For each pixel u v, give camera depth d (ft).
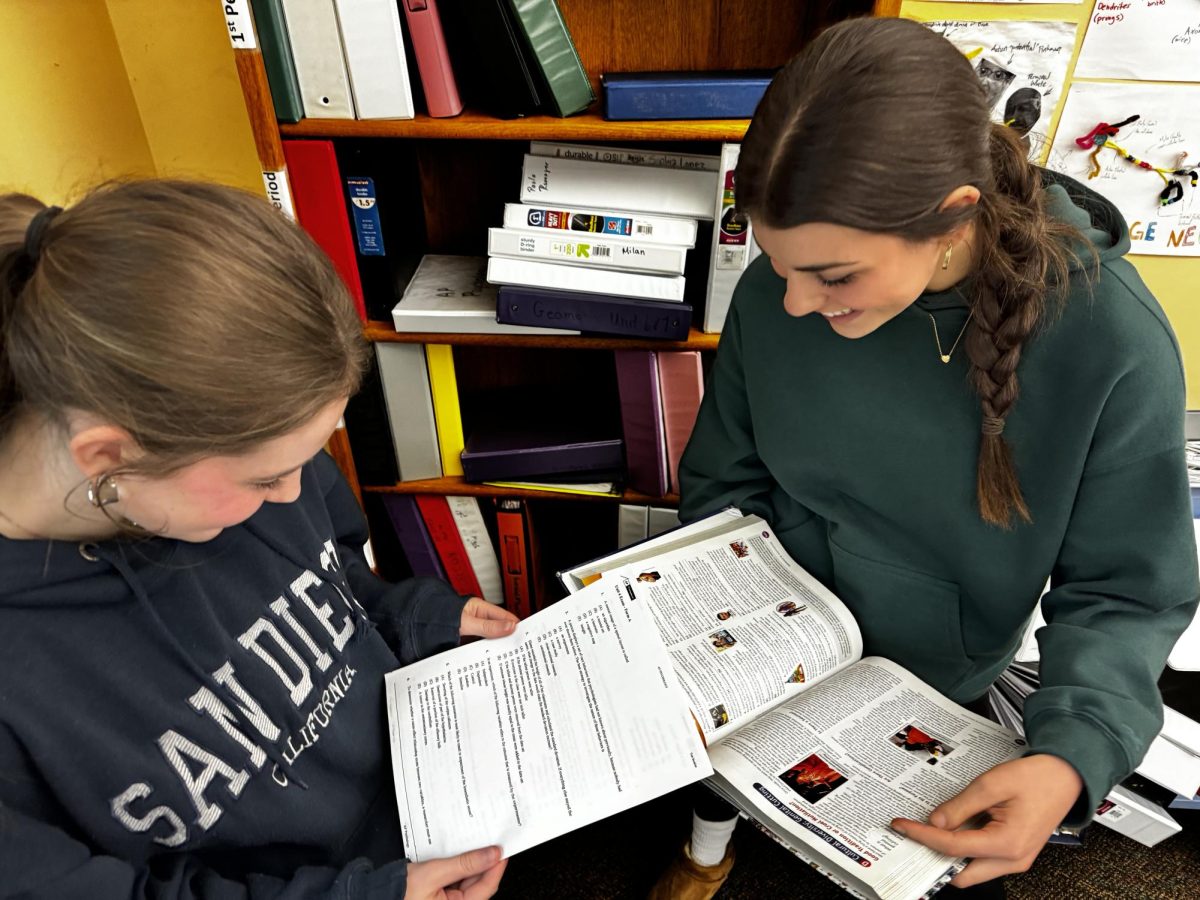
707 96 3.40
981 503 2.50
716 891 4.10
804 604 2.94
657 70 4.13
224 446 1.57
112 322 1.41
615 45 4.07
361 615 2.71
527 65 3.38
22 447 1.59
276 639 2.32
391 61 3.35
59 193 3.65
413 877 2.09
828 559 3.28
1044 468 2.44
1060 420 2.35
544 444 4.56
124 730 1.88
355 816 2.54
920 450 2.64
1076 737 2.18
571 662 2.59
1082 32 4.01
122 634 1.89
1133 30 3.97
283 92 3.42
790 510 3.33
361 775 2.59
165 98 4.21
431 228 4.71
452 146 4.44
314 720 2.41
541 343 4.06
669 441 4.50
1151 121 4.20
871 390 2.64
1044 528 2.53
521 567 5.00
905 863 2.02
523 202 3.79
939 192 1.90
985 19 4.02
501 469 4.56
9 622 1.69
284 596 2.38
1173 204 4.43
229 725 2.12
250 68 3.33
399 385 4.31
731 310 3.09
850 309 2.18
